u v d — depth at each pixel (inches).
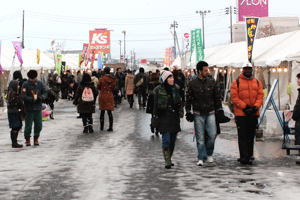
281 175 254.5
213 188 225.0
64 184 236.4
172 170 274.7
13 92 374.6
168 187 228.2
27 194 215.2
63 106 909.2
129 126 542.0
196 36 877.2
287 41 629.9
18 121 375.9
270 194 211.6
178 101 282.5
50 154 339.0
